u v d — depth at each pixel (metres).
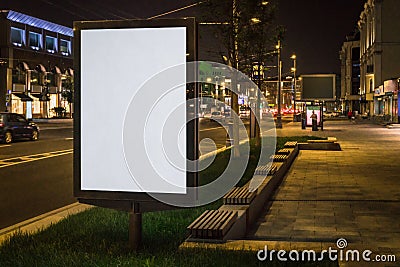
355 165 18.70
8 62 72.56
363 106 85.12
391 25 67.94
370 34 74.94
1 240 8.14
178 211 9.94
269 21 21.58
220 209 8.84
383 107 65.06
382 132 40.84
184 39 6.70
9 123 31.31
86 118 6.95
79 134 6.98
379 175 15.96
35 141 33.12
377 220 9.74
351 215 10.20
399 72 68.06
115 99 6.89
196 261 6.20
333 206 11.16
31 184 15.47
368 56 76.06
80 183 7.00
